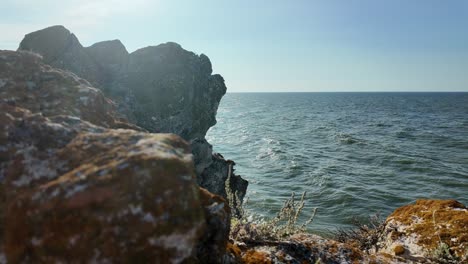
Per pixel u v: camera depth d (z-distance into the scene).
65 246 3.02
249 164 39.84
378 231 9.17
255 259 5.19
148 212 3.17
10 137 4.16
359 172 35.19
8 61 6.20
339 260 5.70
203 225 3.33
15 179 3.67
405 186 30.28
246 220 6.39
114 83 11.73
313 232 20.45
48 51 10.20
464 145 50.16
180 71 13.52
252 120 98.81
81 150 4.03
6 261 3.07
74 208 3.17
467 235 6.88
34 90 5.79
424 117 104.06
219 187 16.50
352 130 70.81
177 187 3.38
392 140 55.72
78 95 5.98
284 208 6.67
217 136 64.31
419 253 6.93
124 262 2.97
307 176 33.81
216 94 16.97
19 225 3.22
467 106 163.75
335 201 26.55
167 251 3.08
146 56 13.22
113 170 3.46
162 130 12.05
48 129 4.38
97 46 12.51
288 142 55.78
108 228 3.07
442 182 31.23
